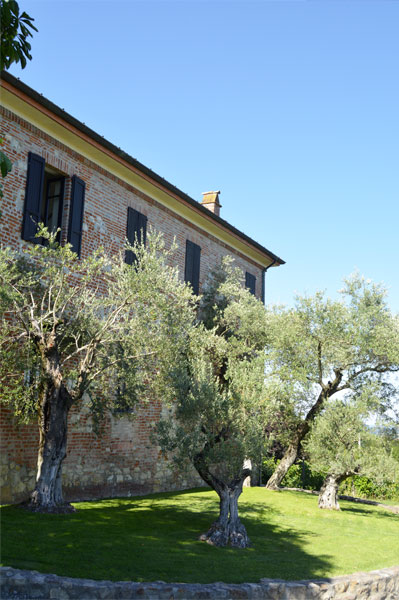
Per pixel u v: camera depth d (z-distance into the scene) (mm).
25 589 6363
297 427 18016
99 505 12305
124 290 10797
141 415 15453
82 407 13148
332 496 15492
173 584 7012
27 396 10133
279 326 16797
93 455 13523
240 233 20859
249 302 18891
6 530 8445
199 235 19156
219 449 9852
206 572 7824
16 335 10758
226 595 7078
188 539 9602
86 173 13836
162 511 12250
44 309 11094
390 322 15977
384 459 14711
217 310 18375
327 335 15922
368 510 16562
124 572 7254
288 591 7641
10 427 11117
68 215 13109
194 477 18141
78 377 10648
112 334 10844
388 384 16422
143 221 15977
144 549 8492
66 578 6637
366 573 8969
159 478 16141
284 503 15539
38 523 9117
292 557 9430
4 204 11391
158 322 10836
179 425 10789
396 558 10297
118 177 14945
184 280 17953
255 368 10922
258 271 23859
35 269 10930
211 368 11039
